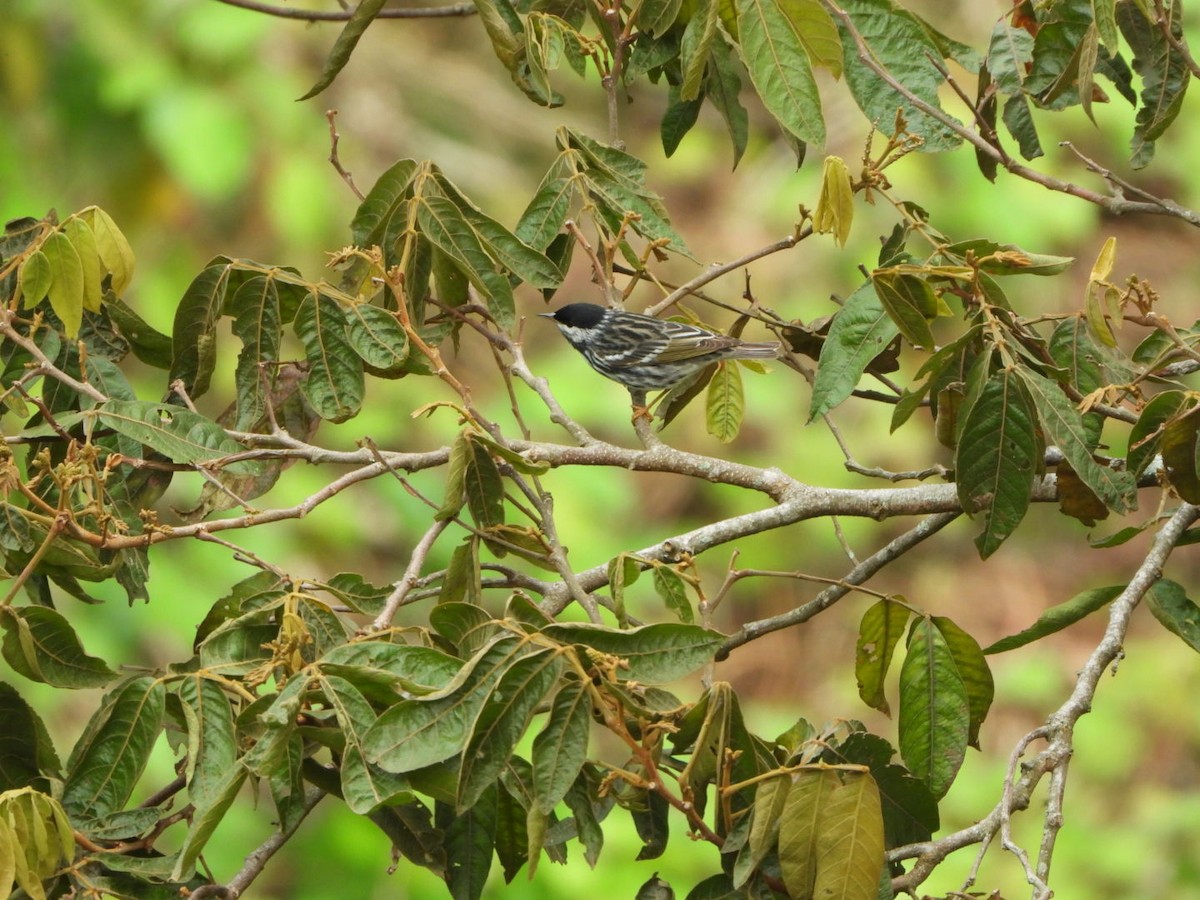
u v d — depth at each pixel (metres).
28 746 6.14
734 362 8.88
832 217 7.00
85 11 16.53
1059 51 7.82
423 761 5.18
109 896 5.67
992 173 8.17
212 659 5.95
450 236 7.56
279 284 7.55
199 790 5.52
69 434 7.31
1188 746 17.97
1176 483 6.66
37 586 7.14
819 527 19.31
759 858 5.55
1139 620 19.45
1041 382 6.46
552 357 18.50
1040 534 20.39
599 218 8.20
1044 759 6.27
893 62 7.85
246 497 8.11
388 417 17.28
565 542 16.73
